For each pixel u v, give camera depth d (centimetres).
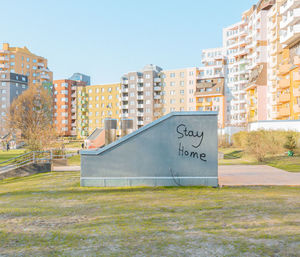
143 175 1145
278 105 5656
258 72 6694
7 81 11050
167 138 1141
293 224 573
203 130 1129
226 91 9469
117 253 451
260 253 434
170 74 9856
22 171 1733
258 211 693
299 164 1902
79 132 11169
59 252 463
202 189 1057
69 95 11575
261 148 2328
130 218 667
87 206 820
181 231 555
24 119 5878
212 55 10606
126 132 1912
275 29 5912
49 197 992
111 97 10706
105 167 1158
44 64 14038
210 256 430
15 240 530
